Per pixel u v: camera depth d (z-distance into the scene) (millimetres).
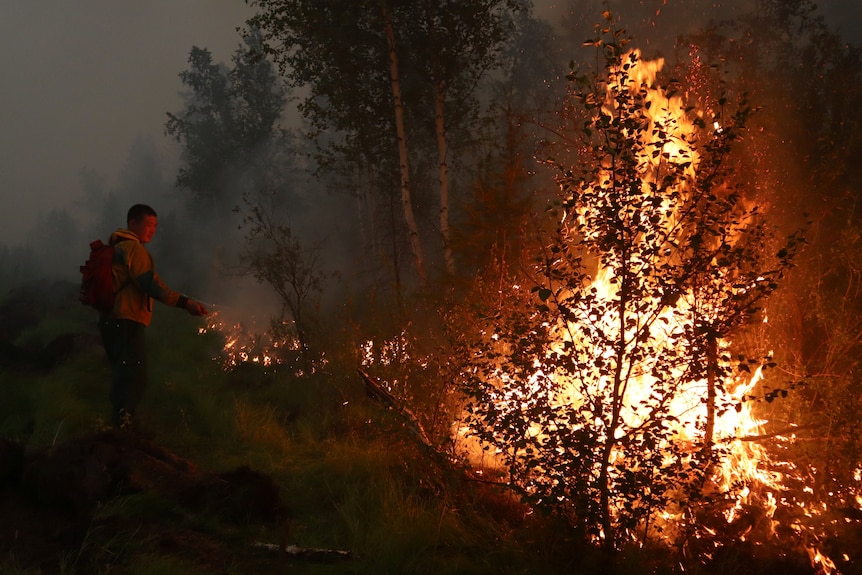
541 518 4086
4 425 6098
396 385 6117
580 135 4355
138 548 3822
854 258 5738
